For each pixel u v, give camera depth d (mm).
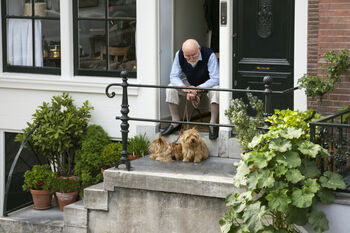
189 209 9141
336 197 7934
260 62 10617
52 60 12031
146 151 10766
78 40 11766
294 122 8453
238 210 8109
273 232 7922
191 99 10797
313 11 9953
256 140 8047
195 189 9016
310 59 10062
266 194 7984
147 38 11086
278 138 7984
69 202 10711
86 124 11250
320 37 9586
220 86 10664
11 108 12141
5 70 12328
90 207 9711
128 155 10656
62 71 11734
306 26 10055
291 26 10359
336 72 9477
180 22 12008
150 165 9898
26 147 11375
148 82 11141
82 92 11547
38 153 11766
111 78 11516
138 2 11102
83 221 9812
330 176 7891
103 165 10867
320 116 9086
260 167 7781
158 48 11117
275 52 10523
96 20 11617
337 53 9492
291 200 7688
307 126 8484
